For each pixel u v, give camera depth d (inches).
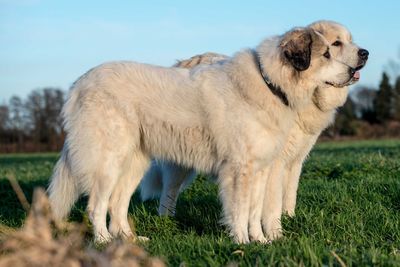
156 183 243.9
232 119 182.9
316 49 185.5
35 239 114.3
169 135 197.0
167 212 228.7
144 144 205.6
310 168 349.7
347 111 1696.6
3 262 110.3
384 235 178.4
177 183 229.5
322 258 134.3
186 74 197.8
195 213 225.1
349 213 199.6
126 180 207.6
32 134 1900.8
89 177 193.9
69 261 111.0
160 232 201.9
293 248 143.0
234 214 183.0
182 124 192.9
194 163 199.2
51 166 556.4
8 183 347.3
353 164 353.4
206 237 169.6
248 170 182.9
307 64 180.2
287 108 185.2
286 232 190.9
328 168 334.3
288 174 213.5
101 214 192.5
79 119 195.3
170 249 154.2
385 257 132.5
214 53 243.9
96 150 192.7
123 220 206.1
